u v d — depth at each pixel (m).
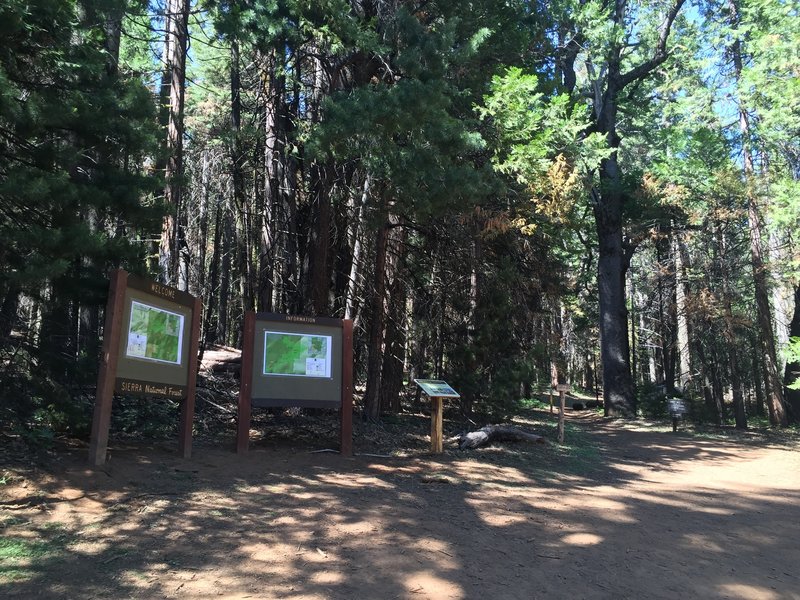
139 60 18.06
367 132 9.93
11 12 6.50
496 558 5.39
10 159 7.55
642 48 24.72
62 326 9.43
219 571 4.64
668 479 10.39
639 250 32.00
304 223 15.12
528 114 11.33
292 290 14.09
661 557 5.75
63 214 7.41
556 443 13.21
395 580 4.71
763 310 22.95
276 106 13.84
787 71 17.34
